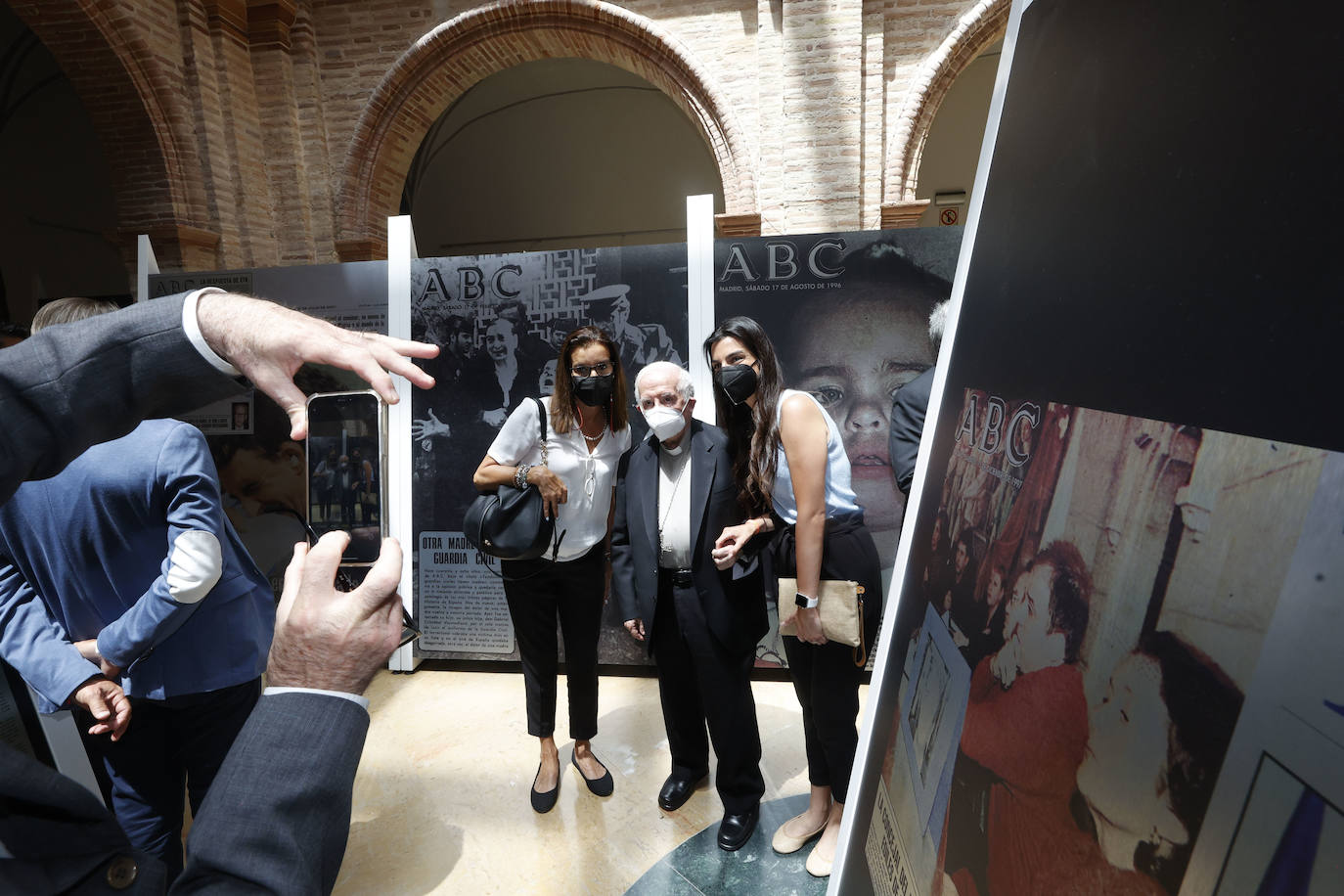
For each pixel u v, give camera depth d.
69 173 10.20
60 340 0.58
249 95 6.32
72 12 5.18
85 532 1.57
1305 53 0.27
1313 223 0.25
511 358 3.86
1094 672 0.38
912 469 2.35
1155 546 0.34
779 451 2.09
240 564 1.82
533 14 6.12
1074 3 0.55
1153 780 0.32
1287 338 0.26
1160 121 0.38
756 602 2.23
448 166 12.91
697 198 3.64
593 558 2.55
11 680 1.87
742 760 2.35
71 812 0.73
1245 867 0.25
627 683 3.70
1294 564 0.25
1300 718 0.24
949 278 3.47
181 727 1.78
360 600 0.68
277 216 6.54
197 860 0.60
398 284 3.92
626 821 2.61
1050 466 0.48
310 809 0.62
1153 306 0.37
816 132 5.82
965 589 0.63
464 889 2.32
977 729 0.54
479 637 3.91
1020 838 0.44
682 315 3.70
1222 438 0.30
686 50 6.04
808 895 2.22
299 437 0.56
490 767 3.00
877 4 5.83
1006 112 0.73
